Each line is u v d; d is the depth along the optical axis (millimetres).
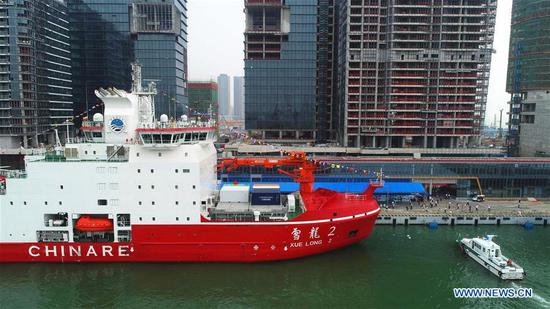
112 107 37156
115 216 36125
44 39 96562
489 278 36219
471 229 50094
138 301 31531
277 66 113000
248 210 38094
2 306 30672
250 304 31344
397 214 52438
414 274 36781
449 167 65312
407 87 94625
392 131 96938
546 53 83000
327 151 88688
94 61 119000
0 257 36500
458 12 92312
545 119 82562
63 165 35375
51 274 35250
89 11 117000
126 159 36625
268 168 63688
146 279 34531
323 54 116188
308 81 113375
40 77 95000
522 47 88688
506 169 64750
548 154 81750
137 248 36438
